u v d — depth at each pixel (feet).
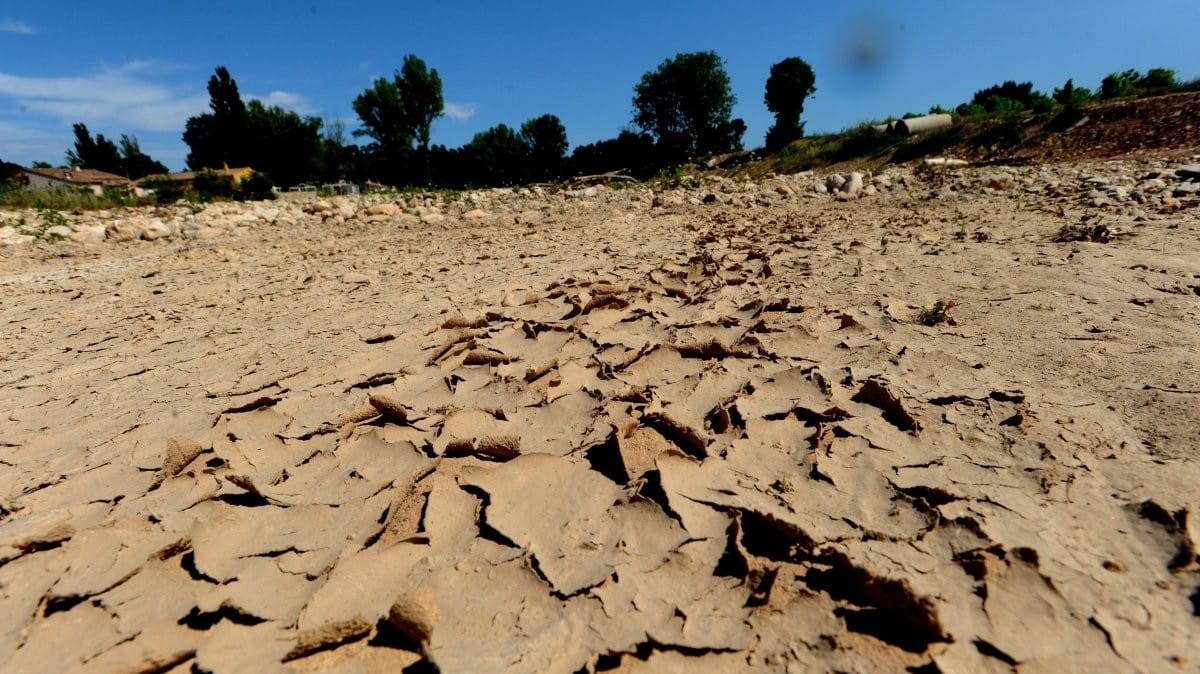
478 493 5.40
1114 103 44.37
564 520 4.97
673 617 3.94
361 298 14.42
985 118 54.03
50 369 10.54
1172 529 4.24
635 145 116.78
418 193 48.78
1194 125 35.35
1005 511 4.64
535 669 3.61
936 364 7.36
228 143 157.89
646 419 6.40
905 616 3.71
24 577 4.77
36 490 6.31
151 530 5.28
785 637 3.73
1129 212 17.66
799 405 6.56
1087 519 4.48
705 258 14.89
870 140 61.16
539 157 138.51
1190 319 8.11
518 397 7.41
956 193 28.02
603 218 29.14
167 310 14.64
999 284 10.69
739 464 5.56
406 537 4.79
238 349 10.83
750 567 4.29
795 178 45.37
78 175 149.38
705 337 9.09
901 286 11.14
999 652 3.51
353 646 3.95
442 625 3.99
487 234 26.32
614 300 10.93
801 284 11.89
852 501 4.93
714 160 84.79
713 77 111.96
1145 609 3.72
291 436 6.89
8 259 23.91
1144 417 5.70
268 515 5.39
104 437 7.49
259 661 3.83
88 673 3.84
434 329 10.65
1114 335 7.72
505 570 4.46
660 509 4.93
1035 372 6.91
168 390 9.04
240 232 31.78
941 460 5.38
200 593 4.51
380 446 6.41
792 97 80.69
